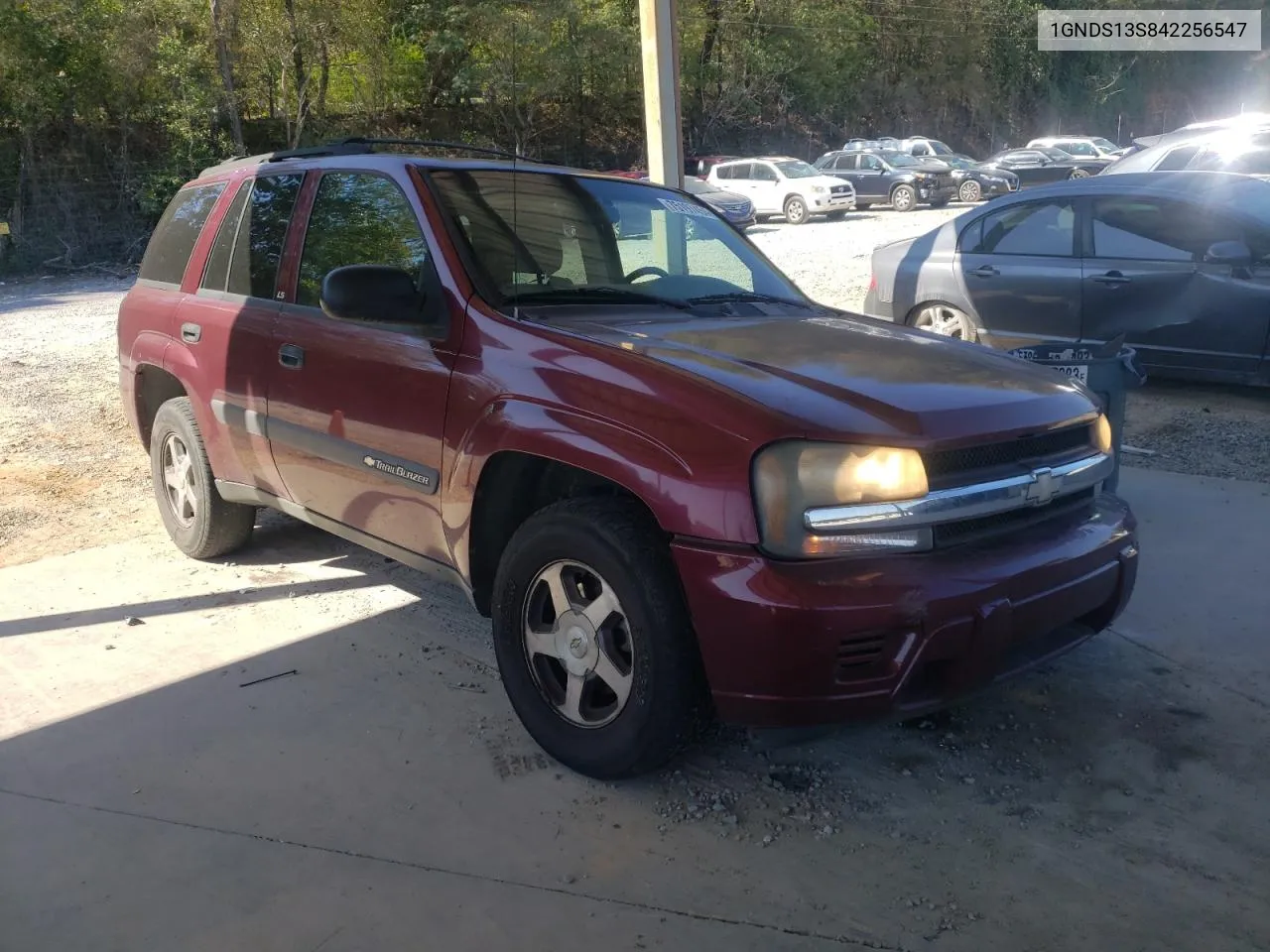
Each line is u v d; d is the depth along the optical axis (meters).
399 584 4.79
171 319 4.84
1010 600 2.80
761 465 2.68
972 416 2.92
